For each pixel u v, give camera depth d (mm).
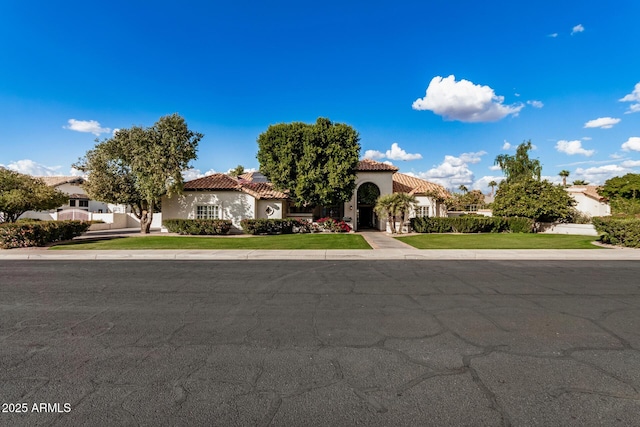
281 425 2629
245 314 5516
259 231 22812
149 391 3125
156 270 9844
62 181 38562
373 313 5562
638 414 2764
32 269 10055
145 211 23938
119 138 21984
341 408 2854
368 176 29688
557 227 24266
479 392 3098
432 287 7539
